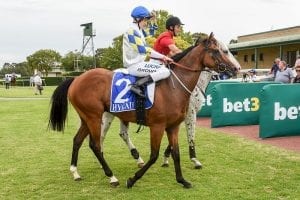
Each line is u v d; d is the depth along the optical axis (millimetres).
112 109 5492
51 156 7453
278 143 8305
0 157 7375
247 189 5277
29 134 10086
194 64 5438
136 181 5559
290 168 6289
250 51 37344
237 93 10500
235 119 10547
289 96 8930
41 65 92375
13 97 25531
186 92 5438
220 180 5699
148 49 5508
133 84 5391
